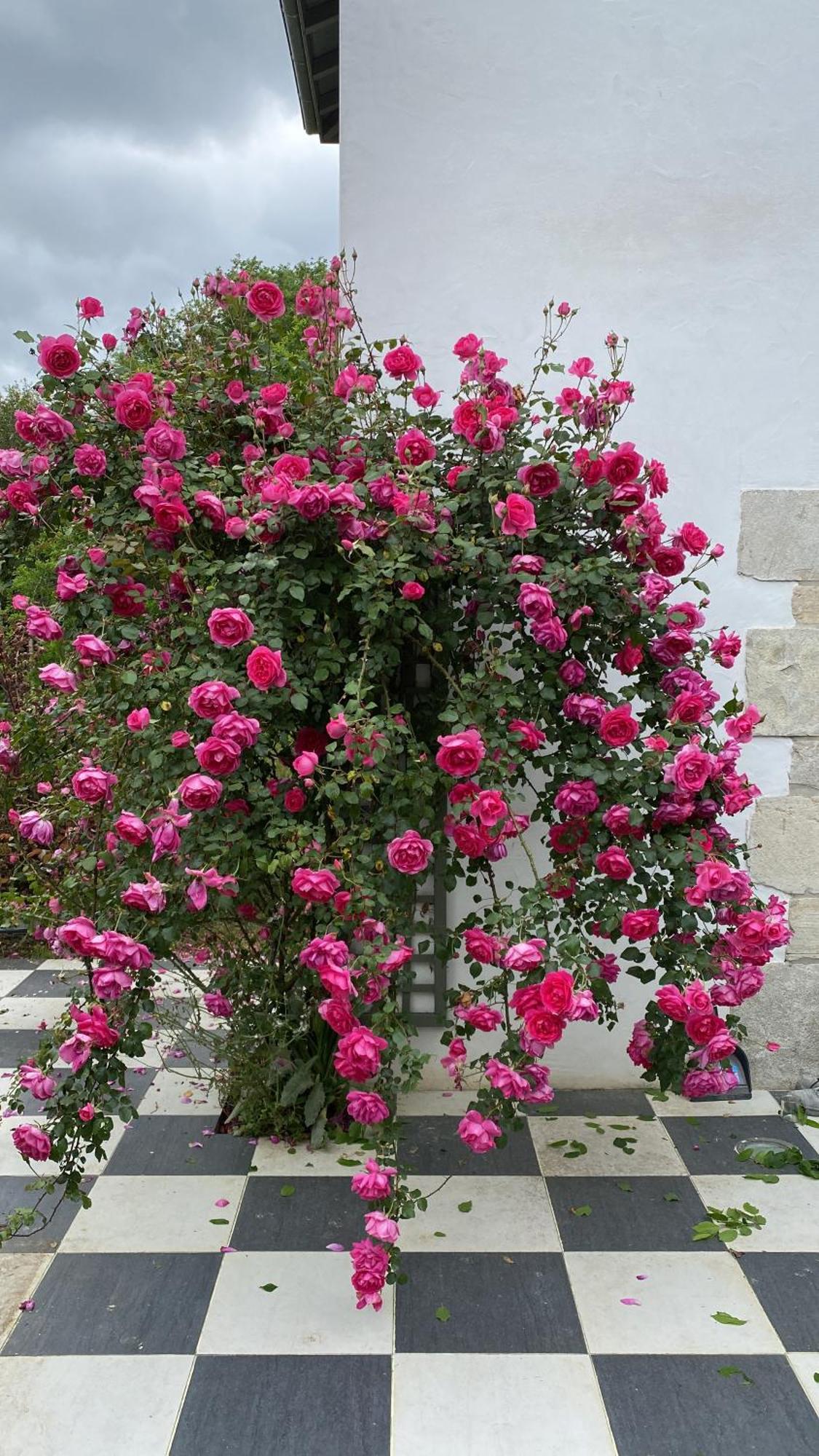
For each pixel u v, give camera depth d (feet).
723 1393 6.75
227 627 7.68
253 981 10.11
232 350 9.61
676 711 8.40
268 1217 8.83
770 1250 8.38
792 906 11.21
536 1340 7.27
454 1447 6.29
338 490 8.01
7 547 9.29
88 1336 7.27
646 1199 9.15
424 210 10.64
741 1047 11.39
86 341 9.09
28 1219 7.75
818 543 10.88
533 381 9.71
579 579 8.30
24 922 12.04
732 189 10.59
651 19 10.44
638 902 8.57
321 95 15.08
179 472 8.81
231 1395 6.72
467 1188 9.32
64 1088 7.71
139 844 7.55
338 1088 10.42
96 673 8.91
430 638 8.70
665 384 10.78
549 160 10.57
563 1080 11.41
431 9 10.43
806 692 11.01
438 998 11.08
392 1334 7.32
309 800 8.92
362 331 10.06
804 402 10.78
